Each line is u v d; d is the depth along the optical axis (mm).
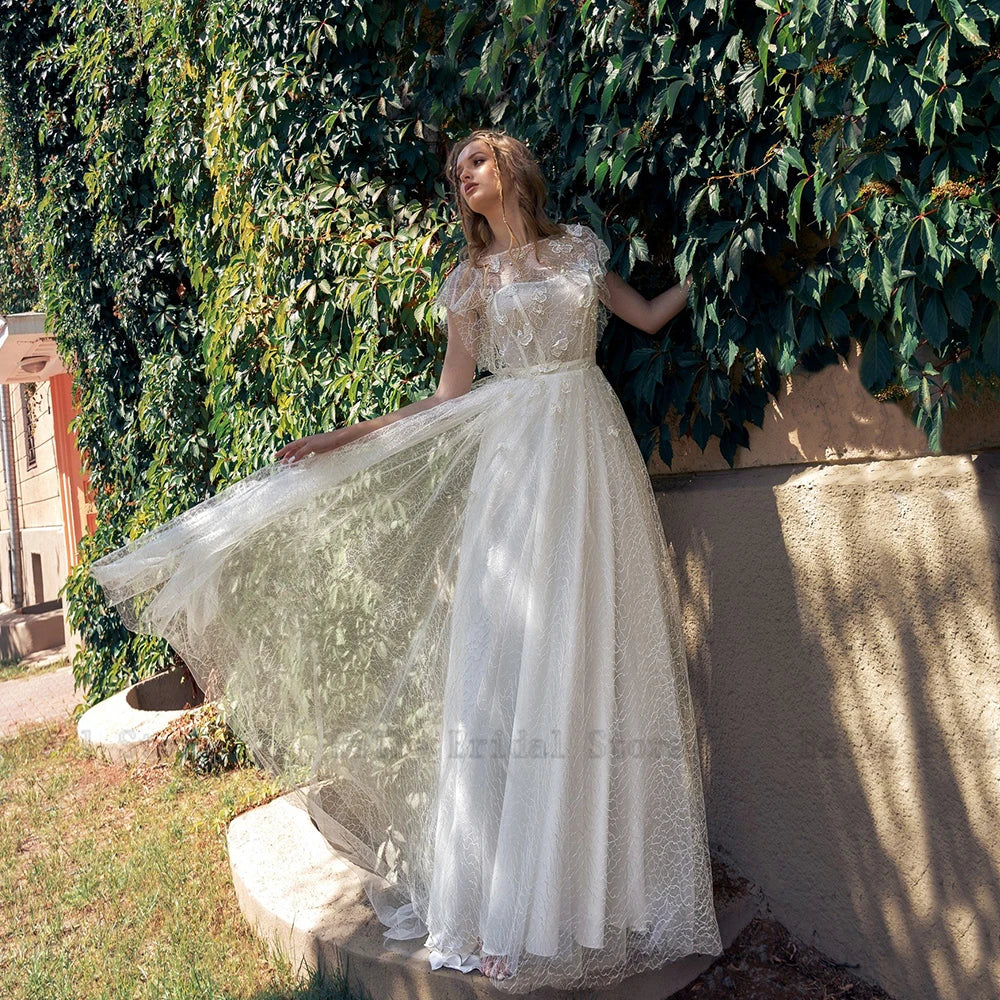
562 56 2754
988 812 2100
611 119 2547
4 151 7352
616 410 2611
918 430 2180
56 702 8086
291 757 2811
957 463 2115
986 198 1720
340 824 2791
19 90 6871
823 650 2467
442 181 3594
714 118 2342
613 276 2646
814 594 2479
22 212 7574
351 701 2787
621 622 2436
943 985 2242
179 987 2854
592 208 2639
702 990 2512
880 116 1823
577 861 2332
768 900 2730
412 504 2791
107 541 7035
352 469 2736
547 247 2551
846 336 2295
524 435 2518
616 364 2889
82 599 7074
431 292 3189
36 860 4090
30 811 4793
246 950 3041
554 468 2451
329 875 3152
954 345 1958
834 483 2395
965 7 1607
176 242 6129
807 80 1922
